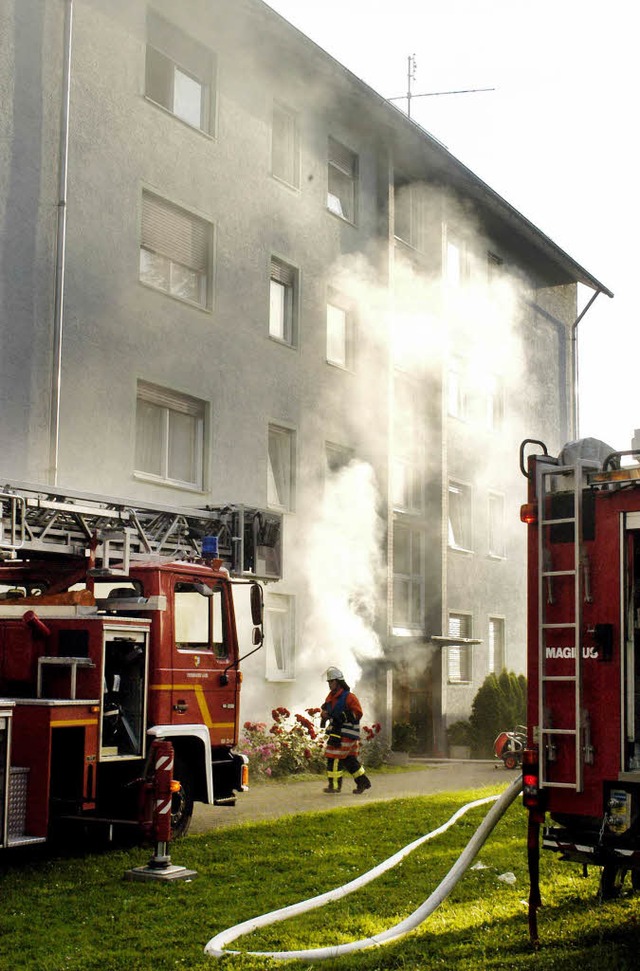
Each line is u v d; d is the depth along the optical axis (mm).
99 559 10500
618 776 6309
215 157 19141
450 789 16328
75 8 16219
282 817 12062
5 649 9664
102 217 16531
